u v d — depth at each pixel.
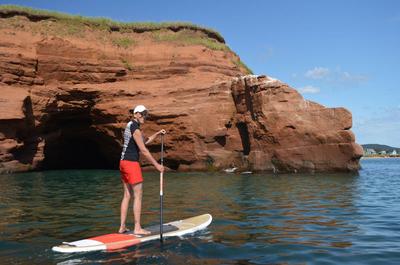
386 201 10.13
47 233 6.44
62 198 11.16
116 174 21.88
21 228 6.84
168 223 6.79
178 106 24.48
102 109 25.52
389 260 4.84
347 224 7.05
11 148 22.55
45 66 25.28
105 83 26.55
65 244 5.49
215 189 13.23
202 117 24.05
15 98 22.70
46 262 4.78
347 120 20.92
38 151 24.52
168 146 24.25
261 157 22.36
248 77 23.25
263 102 22.17
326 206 9.26
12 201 10.51
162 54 28.06
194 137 23.83
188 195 11.56
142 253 5.13
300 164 21.39
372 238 5.96
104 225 7.09
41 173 22.72
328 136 21.03
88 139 29.61
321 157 21.14
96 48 27.61
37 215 8.20
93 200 10.71
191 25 31.72
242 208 8.97
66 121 27.33
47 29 27.78
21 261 4.83
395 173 23.34
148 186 14.37
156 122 24.33
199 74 27.12
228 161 23.67
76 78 26.08
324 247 5.44
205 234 6.22
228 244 5.59
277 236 6.09
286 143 21.64
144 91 25.66
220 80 26.00
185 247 5.41
